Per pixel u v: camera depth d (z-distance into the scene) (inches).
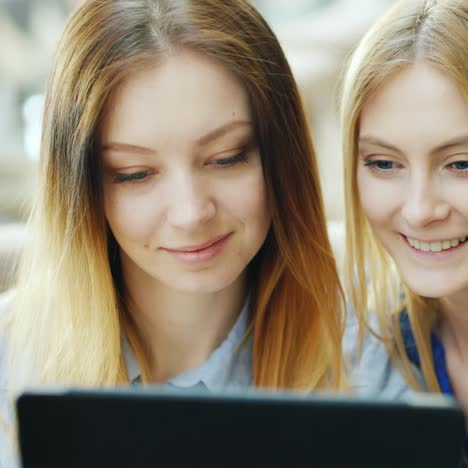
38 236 53.6
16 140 150.4
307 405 24.4
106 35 44.9
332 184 116.9
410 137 46.5
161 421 24.9
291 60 154.3
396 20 48.4
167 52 43.4
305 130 52.9
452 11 46.6
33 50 158.2
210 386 55.0
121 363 54.1
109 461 25.4
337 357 55.0
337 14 159.6
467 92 44.7
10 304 59.2
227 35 45.4
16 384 54.6
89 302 52.4
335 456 24.6
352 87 50.7
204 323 54.7
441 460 24.1
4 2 156.6
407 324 61.5
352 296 59.4
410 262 51.9
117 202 47.4
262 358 56.1
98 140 45.9
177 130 43.6
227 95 45.0
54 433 25.3
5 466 53.9
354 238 58.1
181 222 44.5
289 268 54.7
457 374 60.1
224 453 25.0
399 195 49.3
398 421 24.1
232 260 48.6
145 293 54.1
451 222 48.1
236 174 47.1
